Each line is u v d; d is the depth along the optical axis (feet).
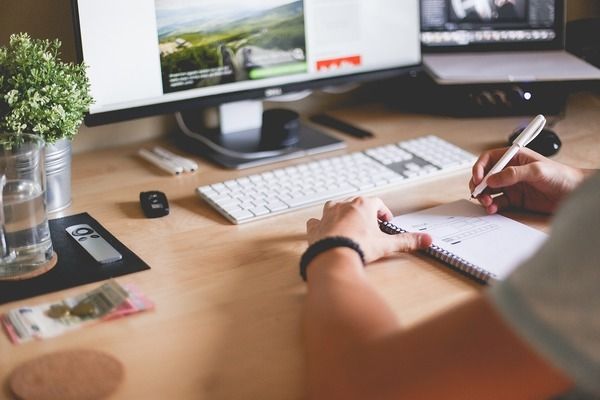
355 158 4.59
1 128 3.60
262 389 2.63
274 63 4.81
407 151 4.71
